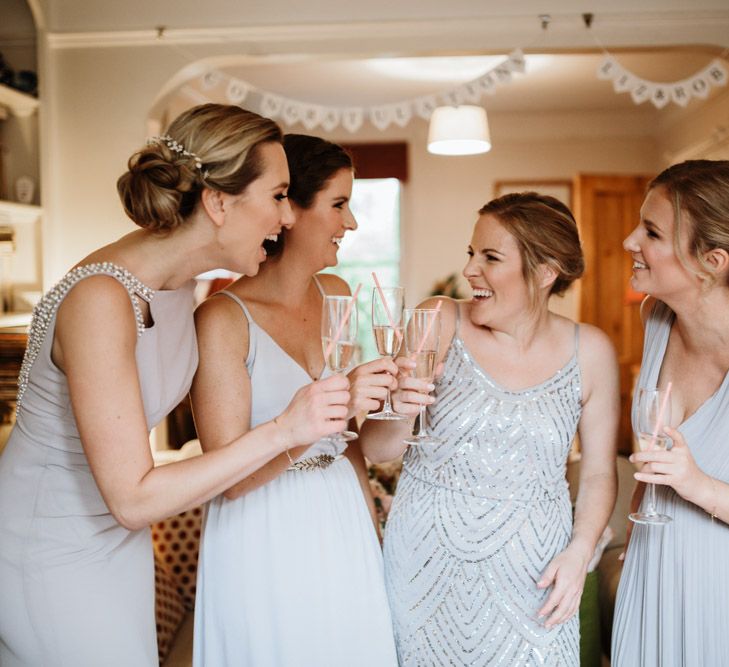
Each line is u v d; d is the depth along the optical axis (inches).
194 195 54.1
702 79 137.9
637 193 276.8
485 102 275.1
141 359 55.0
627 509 128.0
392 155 295.3
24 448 56.1
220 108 55.5
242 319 64.6
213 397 62.6
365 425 73.4
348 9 148.8
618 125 291.1
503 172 296.5
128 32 151.1
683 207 60.9
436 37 148.3
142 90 152.3
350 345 56.2
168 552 113.8
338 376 53.1
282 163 56.4
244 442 52.9
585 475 71.0
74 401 50.7
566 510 69.0
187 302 59.2
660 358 69.1
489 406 67.0
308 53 150.1
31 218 153.1
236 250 56.2
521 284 66.3
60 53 153.3
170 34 150.9
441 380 69.4
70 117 153.7
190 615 111.0
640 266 65.2
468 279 68.2
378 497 119.9
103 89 152.9
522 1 146.3
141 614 59.7
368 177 296.7
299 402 52.9
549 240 65.3
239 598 63.1
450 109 168.4
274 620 62.9
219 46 150.9
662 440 59.0
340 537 65.6
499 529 66.2
